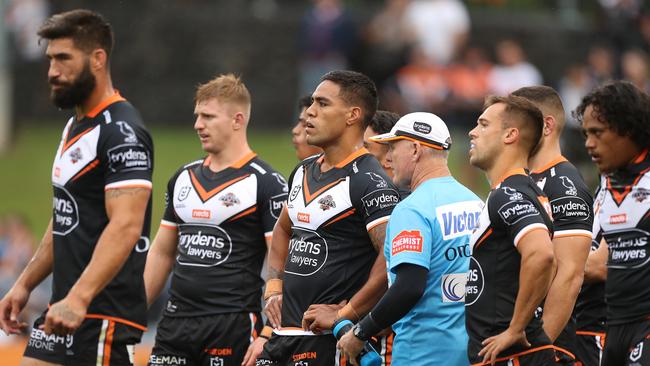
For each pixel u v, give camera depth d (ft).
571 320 83.51
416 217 73.00
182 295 89.40
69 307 72.64
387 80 214.90
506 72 210.38
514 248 68.80
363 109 80.74
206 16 263.49
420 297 72.08
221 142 90.27
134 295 78.13
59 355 76.84
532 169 82.64
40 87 263.49
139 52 262.26
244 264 89.20
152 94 261.85
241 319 88.63
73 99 76.79
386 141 76.43
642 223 74.13
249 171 89.76
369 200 78.43
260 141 245.24
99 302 76.74
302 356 79.71
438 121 75.72
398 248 72.49
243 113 91.04
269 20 263.08
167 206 92.38
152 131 255.70
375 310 72.28
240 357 88.53
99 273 73.67
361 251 79.56
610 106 73.41
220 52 262.26
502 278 69.00
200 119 90.48
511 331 67.31
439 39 217.36
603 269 83.25
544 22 251.60
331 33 221.46
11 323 82.02
